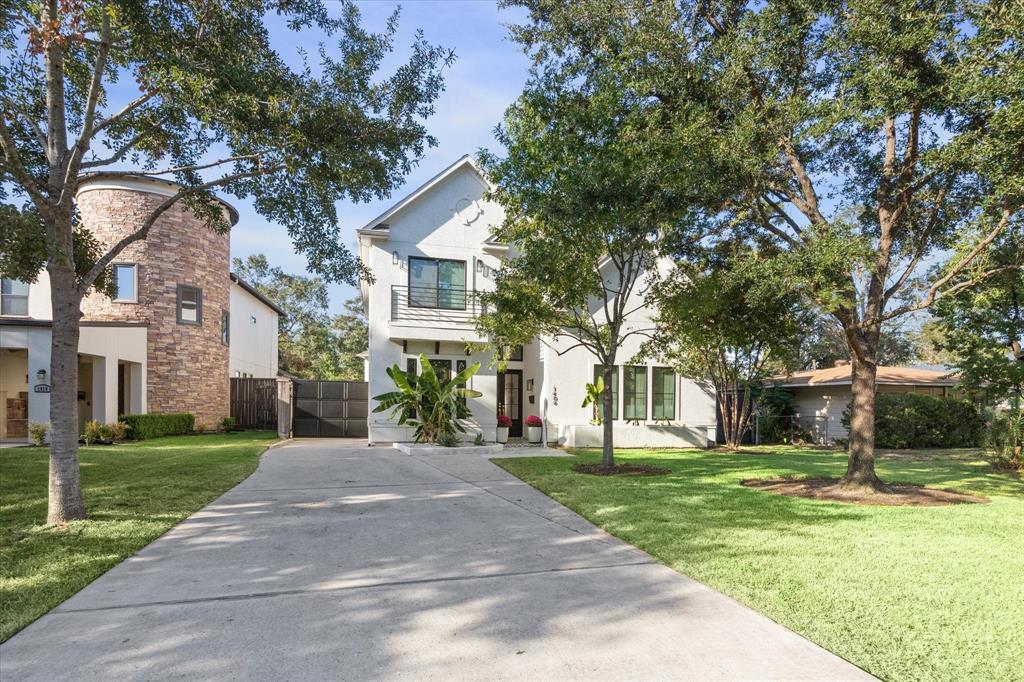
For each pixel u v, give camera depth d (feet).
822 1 26.73
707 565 17.13
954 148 24.23
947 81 25.59
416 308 53.72
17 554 17.89
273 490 29.81
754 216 34.76
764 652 11.60
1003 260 31.89
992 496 30.42
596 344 39.45
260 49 26.94
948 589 15.15
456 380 50.11
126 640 11.94
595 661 11.16
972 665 11.08
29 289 61.72
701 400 62.08
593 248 35.14
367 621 12.99
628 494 29.01
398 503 26.73
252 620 13.00
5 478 32.40
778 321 36.04
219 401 72.69
